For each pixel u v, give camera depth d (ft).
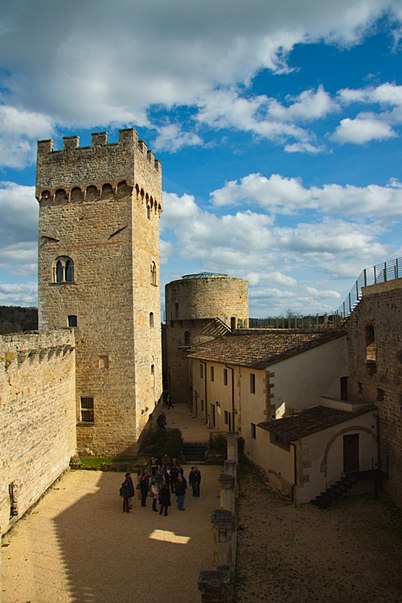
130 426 106.63
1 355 69.92
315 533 67.72
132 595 52.90
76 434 107.76
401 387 76.69
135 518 74.79
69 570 58.54
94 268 109.60
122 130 109.40
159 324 132.36
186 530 70.08
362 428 83.46
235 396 113.29
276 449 87.66
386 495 81.51
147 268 119.65
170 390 180.45
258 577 55.93
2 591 53.98
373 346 92.17
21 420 76.74
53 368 93.40
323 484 80.28
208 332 170.19
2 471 68.80
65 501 82.64
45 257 112.47
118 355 107.76
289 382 96.22
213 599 39.29
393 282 79.46
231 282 173.47
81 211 110.93
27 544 65.92
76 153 111.24
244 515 74.59
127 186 108.47
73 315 110.11
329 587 53.88
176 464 88.38
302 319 146.61
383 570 57.62
